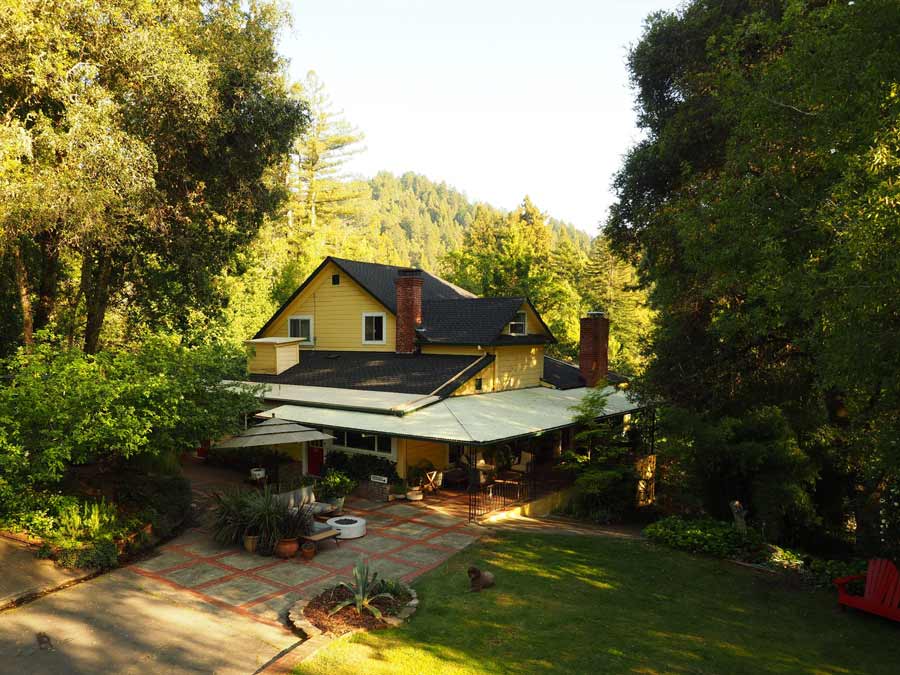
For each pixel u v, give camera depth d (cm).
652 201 2338
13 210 1659
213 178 2477
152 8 2069
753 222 1386
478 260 5756
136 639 1055
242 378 2077
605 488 2284
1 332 2477
